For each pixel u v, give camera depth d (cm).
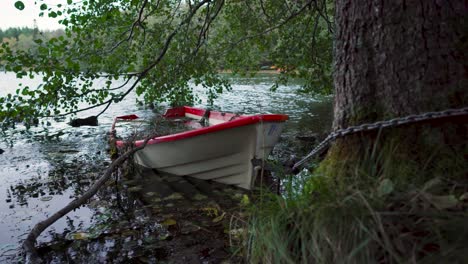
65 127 970
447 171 184
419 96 195
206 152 520
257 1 704
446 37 191
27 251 325
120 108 1263
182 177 564
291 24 650
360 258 157
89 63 488
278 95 1485
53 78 460
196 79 626
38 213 434
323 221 171
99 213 429
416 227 154
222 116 716
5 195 496
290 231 190
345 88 221
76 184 539
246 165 498
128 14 554
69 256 332
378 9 202
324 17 561
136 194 495
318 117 1010
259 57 711
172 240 353
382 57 203
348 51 218
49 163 646
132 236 366
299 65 656
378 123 196
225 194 491
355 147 211
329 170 215
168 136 538
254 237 213
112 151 647
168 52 569
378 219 155
